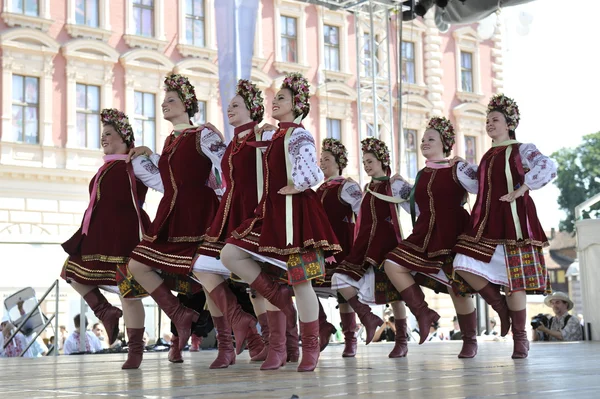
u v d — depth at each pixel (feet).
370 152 19.98
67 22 59.36
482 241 16.48
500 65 82.69
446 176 18.12
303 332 13.12
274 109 13.66
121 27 61.98
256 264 13.48
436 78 77.87
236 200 14.08
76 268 16.06
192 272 14.73
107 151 16.62
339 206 20.65
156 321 41.65
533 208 16.67
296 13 70.79
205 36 66.08
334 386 9.71
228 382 10.79
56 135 58.44
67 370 15.02
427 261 17.87
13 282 47.09
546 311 75.20
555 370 12.19
